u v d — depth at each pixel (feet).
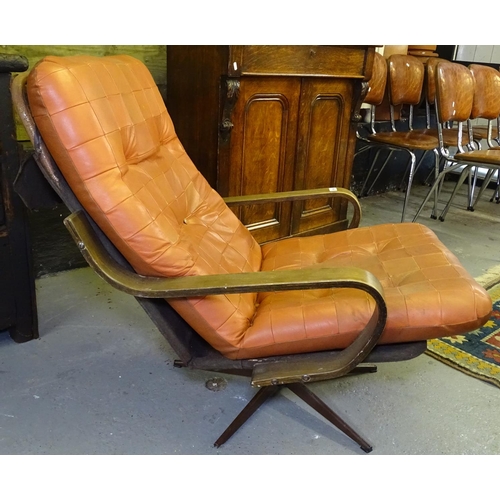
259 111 7.06
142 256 3.84
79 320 6.59
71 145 3.53
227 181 6.97
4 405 5.04
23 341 6.05
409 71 11.32
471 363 5.99
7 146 5.25
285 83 7.20
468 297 4.25
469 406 5.34
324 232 9.08
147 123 4.64
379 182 13.04
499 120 11.24
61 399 5.17
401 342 4.33
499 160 9.16
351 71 8.06
